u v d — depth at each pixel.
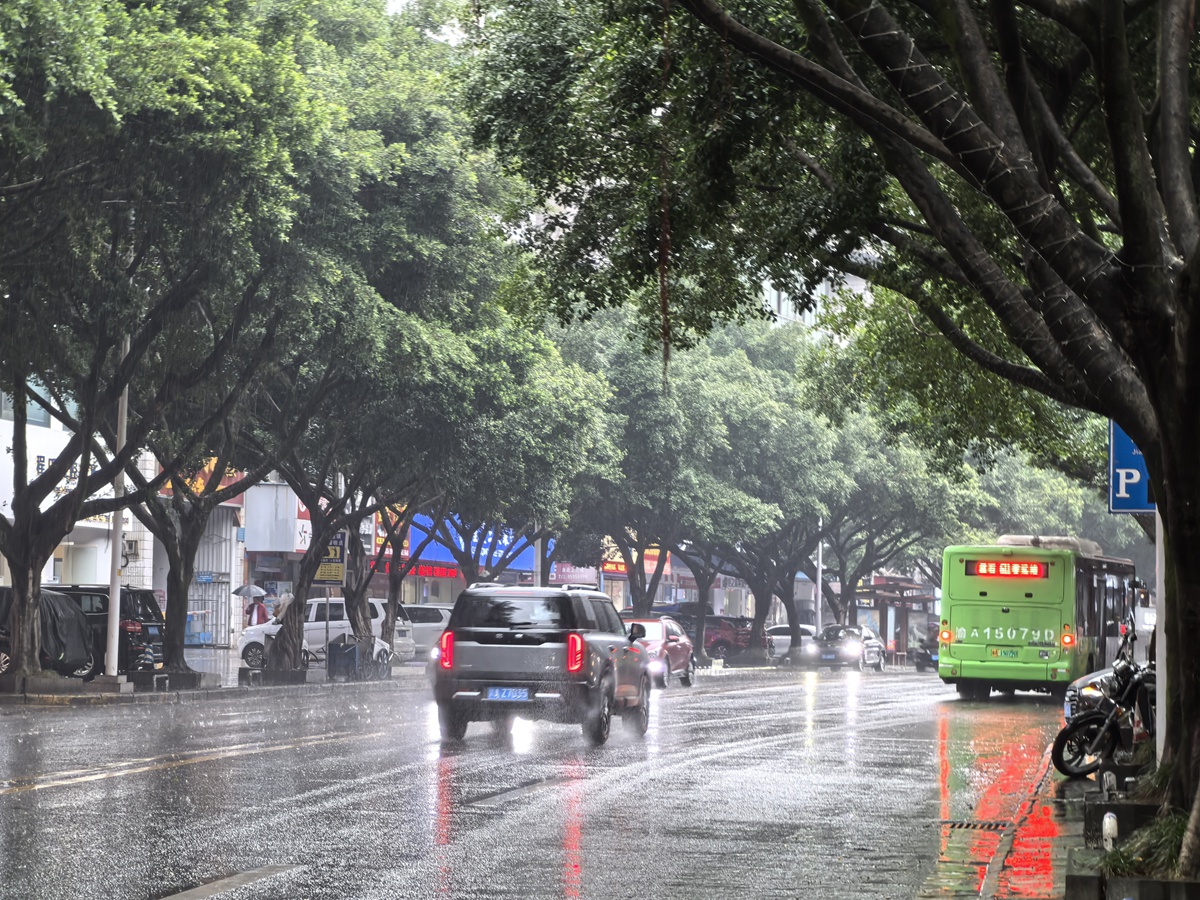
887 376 25.12
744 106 13.37
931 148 8.58
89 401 27.62
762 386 55.94
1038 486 69.69
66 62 20.41
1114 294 8.46
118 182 23.48
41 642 29.86
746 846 10.86
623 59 14.82
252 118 23.41
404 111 29.48
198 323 29.81
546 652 18.61
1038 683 32.66
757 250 16.61
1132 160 8.34
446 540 49.41
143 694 28.00
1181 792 8.87
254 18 24.50
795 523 60.91
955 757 18.67
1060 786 15.54
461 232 29.72
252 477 33.56
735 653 66.56
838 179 14.47
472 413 36.19
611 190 16.81
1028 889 8.98
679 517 51.56
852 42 13.46
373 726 21.14
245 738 18.67
